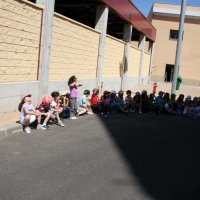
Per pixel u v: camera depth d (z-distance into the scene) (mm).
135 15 15930
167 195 3715
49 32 8156
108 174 4262
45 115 6484
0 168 4156
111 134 6660
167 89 20625
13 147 5078
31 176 3973
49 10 8000
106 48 12766
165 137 6883
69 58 9633
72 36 9609
